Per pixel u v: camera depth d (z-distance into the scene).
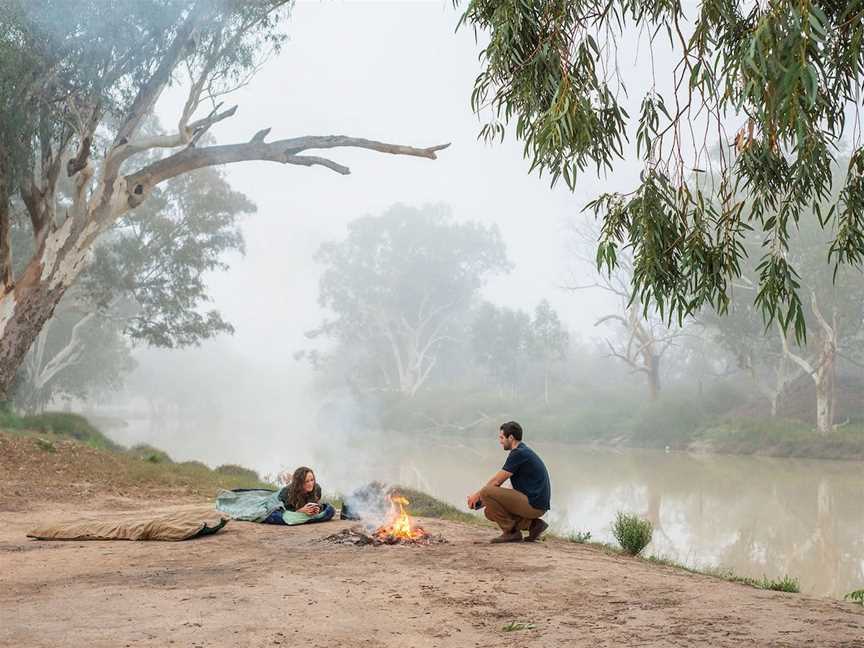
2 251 21.73
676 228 5.02
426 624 5.10
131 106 22.75
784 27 3.75
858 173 4.82
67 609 5.44
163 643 4.53
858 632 4.53
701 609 5.33
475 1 5.56
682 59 4.63
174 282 46.41
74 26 20.16
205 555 8.14
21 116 20.44
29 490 14.12
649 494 25.41
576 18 5.26
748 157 4.84
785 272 4.76
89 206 22.47
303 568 7.24
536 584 6.42
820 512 21.48
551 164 5.21
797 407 51.06
